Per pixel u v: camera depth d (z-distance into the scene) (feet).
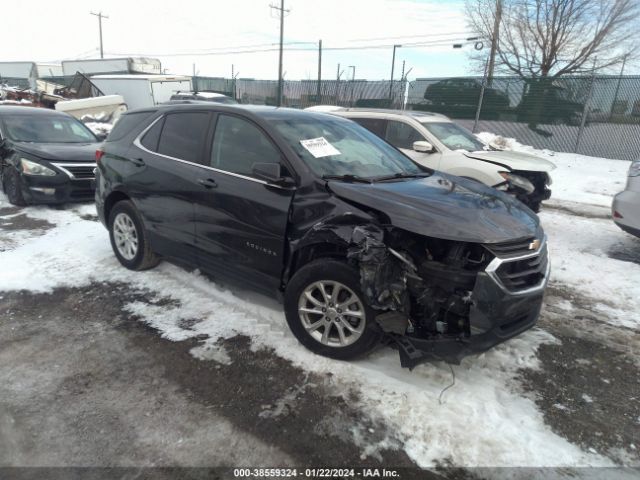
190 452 8.48
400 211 10.36
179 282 15.56
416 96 67.67
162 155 14.74
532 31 77.92
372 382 10.44
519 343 12.50
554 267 18.61
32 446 8.55
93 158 26.02
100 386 10.25
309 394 10.05
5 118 27.71
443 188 12.19
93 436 8.79
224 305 13.98
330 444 8.73
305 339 11.48
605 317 14.38
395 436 8.95
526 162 24.00
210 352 11.54
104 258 17.61
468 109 62.13
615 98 50.96
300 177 11.53
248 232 12.22
